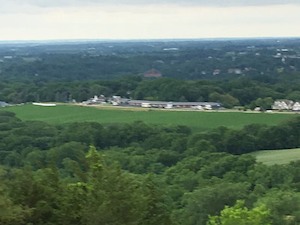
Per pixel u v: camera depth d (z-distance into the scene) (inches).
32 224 1045.8
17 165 3430.1
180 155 3590.1
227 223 1333.7
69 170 2992.1
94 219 1026.7
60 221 1075.9
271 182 2714.1
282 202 1940.2
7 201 1012.5
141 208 1088.2
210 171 2942.9
